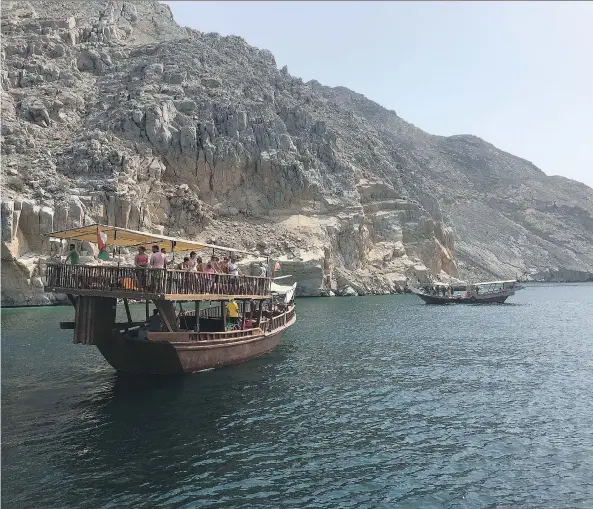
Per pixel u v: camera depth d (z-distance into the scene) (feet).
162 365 83.56
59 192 254.88
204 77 392.47
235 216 339.57
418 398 75.92
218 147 339.77
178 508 42.04
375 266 381.81
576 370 96.43
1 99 312.09
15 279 223.92
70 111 332.19
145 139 322.14
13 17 394.32
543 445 57.31
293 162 363.97
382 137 613.52
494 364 101.86
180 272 79.20
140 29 477.77
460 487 46.91
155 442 56.65
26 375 88.69
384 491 45.83
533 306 263.29
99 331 79.05
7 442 56.59
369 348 120.26
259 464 51.08
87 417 65.31
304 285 314.14
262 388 80.33
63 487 45.50
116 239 89.20
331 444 56.80
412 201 451.12
